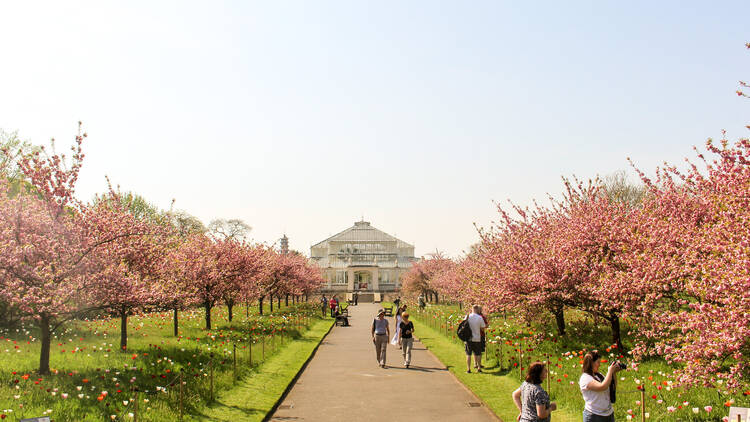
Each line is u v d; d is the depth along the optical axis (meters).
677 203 15.45
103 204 16.61
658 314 13.52
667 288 13.21
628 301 14.80
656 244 14.13
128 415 10.13
